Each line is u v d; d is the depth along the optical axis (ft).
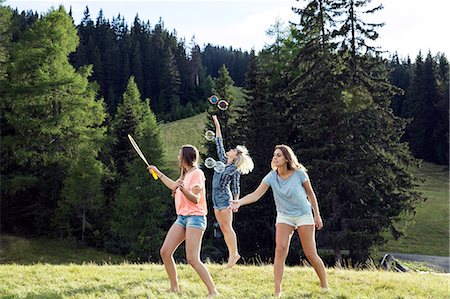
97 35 304.91
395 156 73.26
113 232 86.94
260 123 82.69
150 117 115.65
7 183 86.74
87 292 19.60
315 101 74.28
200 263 17.72
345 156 70.90
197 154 18.16
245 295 19.26
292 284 22.06
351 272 27.02
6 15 93.91
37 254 79.77
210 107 99.45
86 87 90.02
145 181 84.28
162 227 90.74
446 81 186.80
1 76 86.69
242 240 79.82
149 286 20.52
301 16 79.97
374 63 76.43
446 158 171.63
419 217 113.09
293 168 18.13
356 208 69.82
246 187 78.23
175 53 307.58
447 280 26.76
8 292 19.58
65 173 89.81
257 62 88.38
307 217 18.11
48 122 82.58
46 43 85.05
